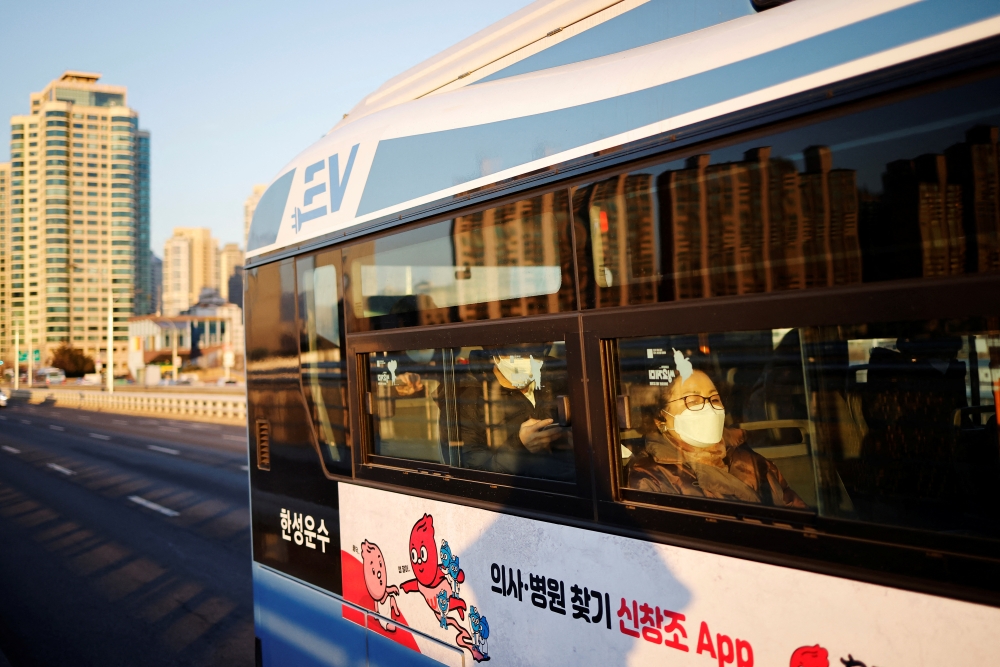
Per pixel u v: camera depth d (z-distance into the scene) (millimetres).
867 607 1513
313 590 3326
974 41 1412
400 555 2773
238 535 9102
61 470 15727
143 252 153750
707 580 1781
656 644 1888
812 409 1654
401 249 2732
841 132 1576
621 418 1986
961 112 1423
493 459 2373
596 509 2033
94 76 146000
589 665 2051
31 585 7281
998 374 1417
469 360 2465
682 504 1844
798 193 1637
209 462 16062
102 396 43000
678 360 1867
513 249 2275
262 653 3764
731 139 1753
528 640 2240
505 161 2311
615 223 1987
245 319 3871
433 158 2592
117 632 5957
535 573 2213
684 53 1901
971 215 1405
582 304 2070
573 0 2553
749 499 1731
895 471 1536
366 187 2918
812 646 1591
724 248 1763
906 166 1485
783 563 1643
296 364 3414
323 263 3203
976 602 1380
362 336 2951
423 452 2676
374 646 2932
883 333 1557
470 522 2449
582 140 2084
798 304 1632
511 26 2766
